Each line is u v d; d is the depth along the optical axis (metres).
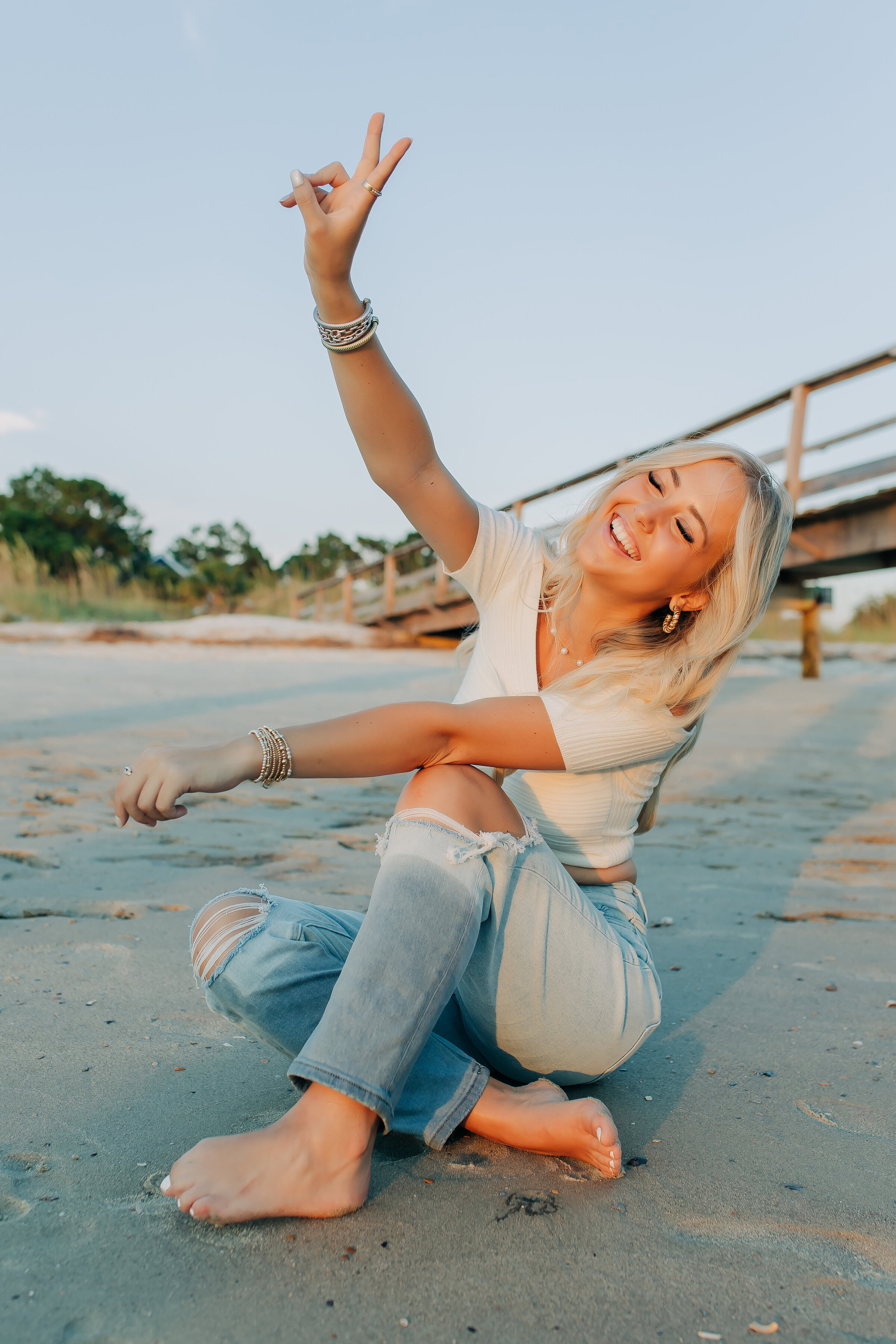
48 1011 1.55
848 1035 1.66
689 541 1.35
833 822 3.61
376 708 1.25
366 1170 1.07
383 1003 1.07
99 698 6.13
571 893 1.26
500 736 1.26
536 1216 1.07
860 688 9.14
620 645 1.40
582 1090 1.43
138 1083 1.33
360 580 20.23
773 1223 1.08
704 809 3.82
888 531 7.25
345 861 2.61
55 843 2.62
